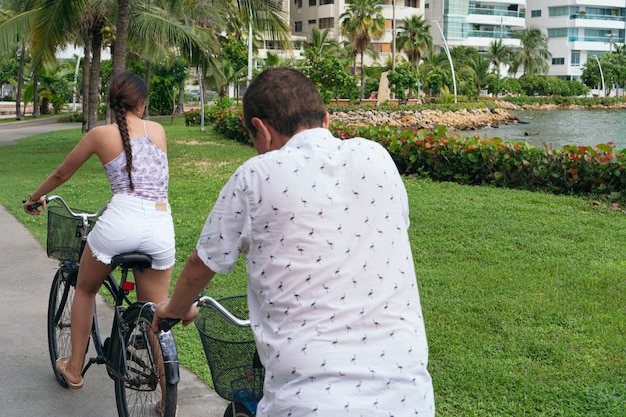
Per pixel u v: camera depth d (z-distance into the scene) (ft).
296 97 7.14
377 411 6.29
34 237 28.22
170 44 67.00
